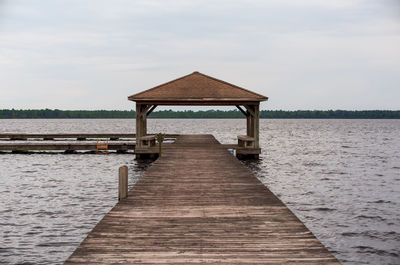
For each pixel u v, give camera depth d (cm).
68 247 949
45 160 2705
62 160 2700
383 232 1084
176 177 1224
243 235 632
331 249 960
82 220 1166
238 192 986
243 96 2325
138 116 2353
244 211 790
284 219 729
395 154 3284
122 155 3039
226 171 1355
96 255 538
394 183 1855
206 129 9744
